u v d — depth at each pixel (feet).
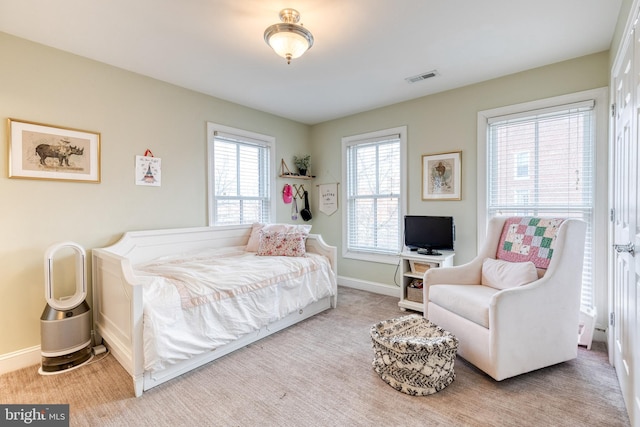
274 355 7.38
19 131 7.00
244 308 7.59
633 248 4.72
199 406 5.54
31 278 7.20
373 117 12.60
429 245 10.44
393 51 7.89
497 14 6.38
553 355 6.45
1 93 6.79
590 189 8.20
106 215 8.39
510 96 9.32
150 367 5.85
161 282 6.72
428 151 11.10
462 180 10.34
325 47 7.67
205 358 6.94
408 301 10.55
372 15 6.38
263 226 11.48
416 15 6.39
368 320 9.61
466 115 10.20
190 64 8.51
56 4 5.90
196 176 10.50
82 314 7.06
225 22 6.58
